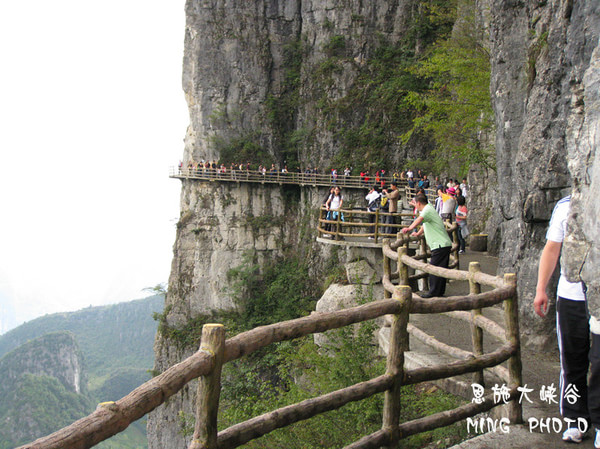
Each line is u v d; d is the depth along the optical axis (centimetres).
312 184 4884
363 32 5281
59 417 11556
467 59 1988
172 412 4162
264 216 5178
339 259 4503
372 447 388
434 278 865
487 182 2231
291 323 339
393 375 394
